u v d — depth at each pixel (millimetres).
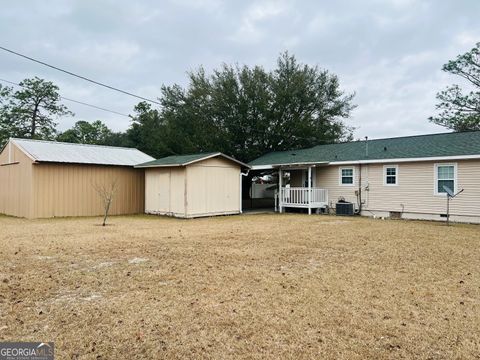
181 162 15102
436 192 14016
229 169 16922
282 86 25438
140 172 18219
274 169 19172
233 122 25500
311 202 16891
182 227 11641
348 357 3049
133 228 11305
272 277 5477
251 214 17172
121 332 3523
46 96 36969
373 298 4543
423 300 4469
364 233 10148
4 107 35500
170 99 27000
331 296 4613
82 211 15984
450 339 3379
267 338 3406
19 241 8547
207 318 3873
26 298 4492
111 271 5781
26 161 14977
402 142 17062
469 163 13180
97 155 17328
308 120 25609
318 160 17328
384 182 15445
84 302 4363
